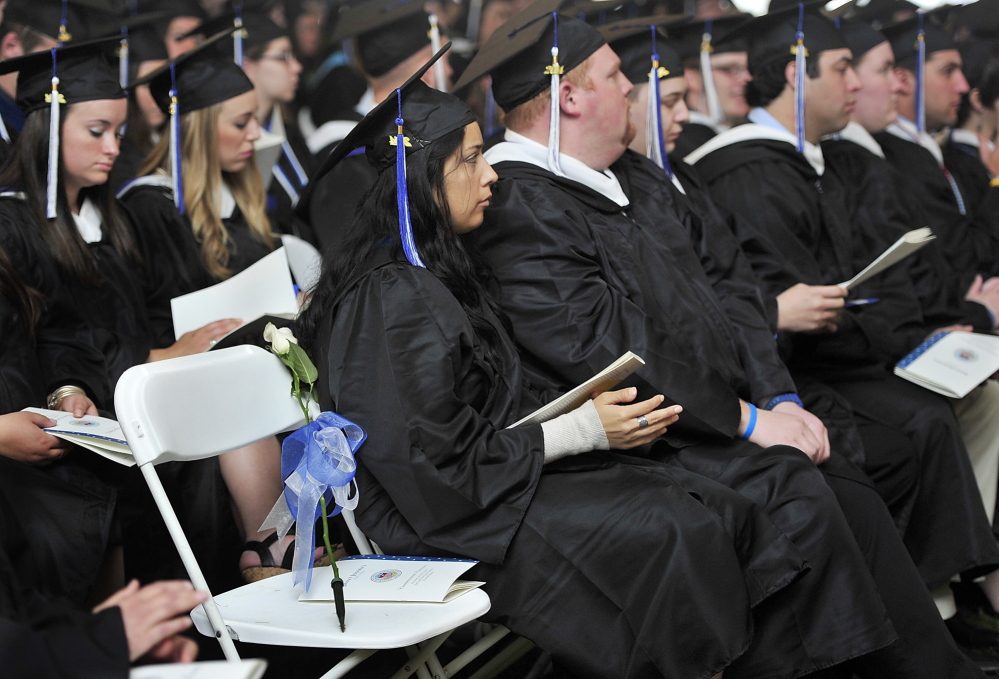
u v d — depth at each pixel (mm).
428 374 2582
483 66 3598
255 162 4473
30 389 3176
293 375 2766
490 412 2797
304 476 2490
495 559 2555
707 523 2562
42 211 3389
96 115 3438
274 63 5418
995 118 6371
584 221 3381
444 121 2820
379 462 2584
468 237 3154
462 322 2680
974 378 3904
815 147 4633
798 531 2877
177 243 4156
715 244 3949
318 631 2250
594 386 2662
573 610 2551
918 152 5750
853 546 2869
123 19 5012
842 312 4168
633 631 2506
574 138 3574
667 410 2758
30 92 3410
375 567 2643
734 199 4391
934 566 3744
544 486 2672
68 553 2785
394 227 2818
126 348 3547
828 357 4203
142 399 2371
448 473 2543
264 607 2492
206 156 4227
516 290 3289
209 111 4203
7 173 3432
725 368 3449
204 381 2535
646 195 3811
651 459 3156
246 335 3467
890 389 4047
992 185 5977
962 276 5609
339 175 4703
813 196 4480
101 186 3713
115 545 3037
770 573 2711
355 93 5809
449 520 2561
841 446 3674
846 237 4551
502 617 2613
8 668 1674
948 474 3812
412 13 5398
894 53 6055
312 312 2898
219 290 3645
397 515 2709
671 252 3666
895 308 4527
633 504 2590
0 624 1705
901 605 3062
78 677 1691
